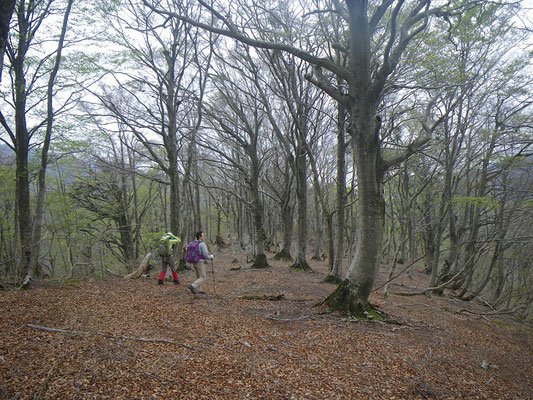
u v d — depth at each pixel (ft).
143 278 37.63
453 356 20.21
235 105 53.72
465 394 15.16
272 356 16.38
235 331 19.66
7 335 15.07
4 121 30.45
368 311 24.97
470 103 41.04
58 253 58.65
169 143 42.39
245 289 35.06
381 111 40.34
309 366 15.74
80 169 56.95
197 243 29.68
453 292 55.21
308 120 47.88
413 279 63.82
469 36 32.01
